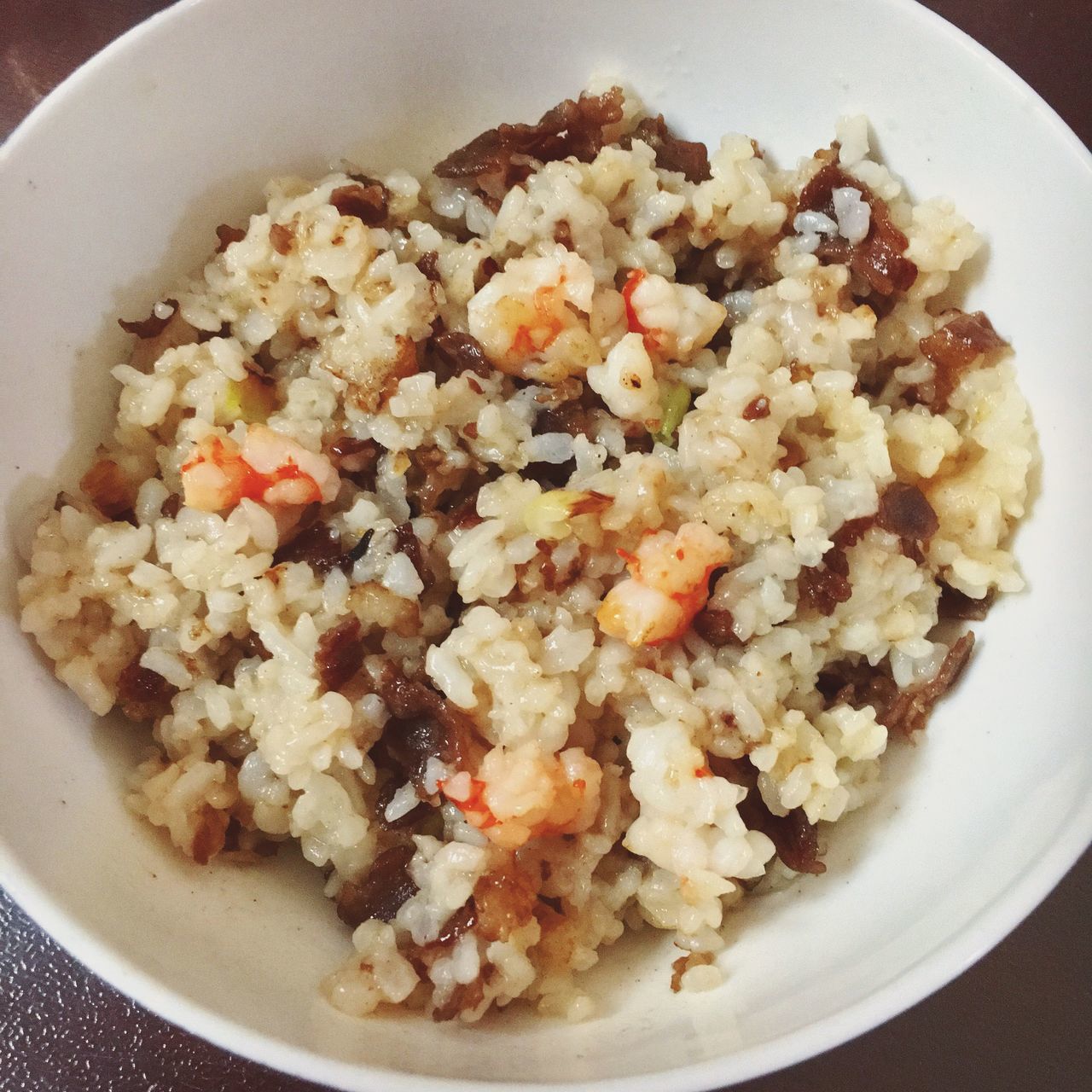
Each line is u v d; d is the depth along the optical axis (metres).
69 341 0.21
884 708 0.21
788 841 0.20
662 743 0.19
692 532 0.20
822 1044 0.16
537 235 0.22
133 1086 0.20
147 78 0.20
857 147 0.21
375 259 0.22
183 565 0.20
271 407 0.22
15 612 0.20
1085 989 0.21
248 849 0.21
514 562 0.20
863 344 0.22
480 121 0.23
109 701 0.20
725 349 0.22
